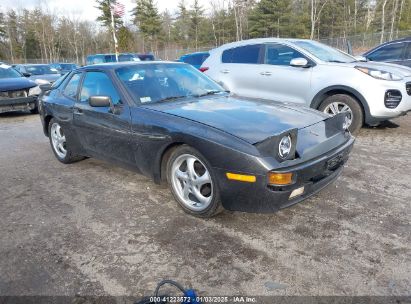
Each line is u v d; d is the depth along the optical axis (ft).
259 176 8.80
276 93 21.07
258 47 22.17
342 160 10.80
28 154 19.12
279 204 9.11
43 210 11.78
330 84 18.92
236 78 22.71
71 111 14.69
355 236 9.39
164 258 8.79
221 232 9.85
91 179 14.52
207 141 9.56
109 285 7.91
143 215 11.09
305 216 10.55
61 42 202.80
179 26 194.49
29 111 34.42
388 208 10.87
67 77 16.22
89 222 10.80
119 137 12.41
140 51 161.07
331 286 7.57
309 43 21.53
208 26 178.91
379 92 17.84
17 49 206.28
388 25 154.92
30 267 8.67
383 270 8.01
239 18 160.56
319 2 143.13
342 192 12.14
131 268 8.46
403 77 18.33
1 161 17.92
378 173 13.80
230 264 8.43
